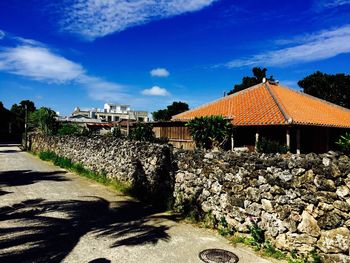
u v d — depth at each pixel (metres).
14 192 10.91
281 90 23.89
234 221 6.83
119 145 13.30
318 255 5.22
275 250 5.86
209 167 7.81
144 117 86.75
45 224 7.38
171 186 9.30
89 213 8.45
